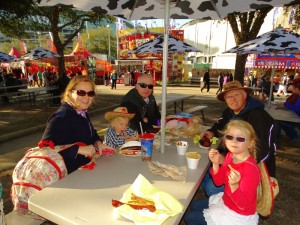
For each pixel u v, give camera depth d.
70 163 2.16
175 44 8.35
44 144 2.11
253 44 5.83
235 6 3.17
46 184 1.93
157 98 7.97
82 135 2.35
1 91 12.27
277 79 19.61
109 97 14.37
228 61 27.73
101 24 13.27
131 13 3.64
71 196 1.56
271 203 1.82
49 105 11.09
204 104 12.08
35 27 11.98
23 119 8.18
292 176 4.14
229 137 1.76
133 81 23.88
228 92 2.68
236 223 1.72
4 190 3.59
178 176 1.85
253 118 2.45
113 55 55.44
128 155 2.30
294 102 5.47
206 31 29.30
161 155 2.38
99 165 2.08
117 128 2.86
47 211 1.39
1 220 1.33
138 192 1.51
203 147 2.65
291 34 5.91
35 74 24.06
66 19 12.98
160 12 3.66
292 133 5.84
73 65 26.44
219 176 1.92
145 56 25.88
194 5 3.33
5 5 7.70
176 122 3.36
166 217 1.30
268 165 2.35
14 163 4.64
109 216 1.35
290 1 2.66
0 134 6.34
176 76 27.28
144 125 3.40
